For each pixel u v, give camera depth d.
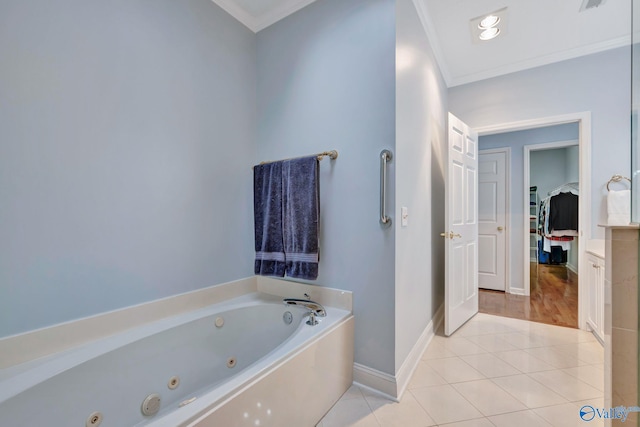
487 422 1.39
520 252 3.64
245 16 2.15
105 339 1.38
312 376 1.39
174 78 1.72
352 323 1.72
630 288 1.19
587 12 2.09
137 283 1.54
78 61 1.32
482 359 1.99
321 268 1.89
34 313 1.19
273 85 2.17
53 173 1.25
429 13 2.10
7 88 1.13
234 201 2.10
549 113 2.63
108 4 1.43
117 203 1.46
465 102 3.02
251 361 1.84
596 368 1.86
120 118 1.47
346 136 1.77
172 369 1.51
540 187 5.50
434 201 2.52
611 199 2.31
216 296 1.94
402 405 1.52
